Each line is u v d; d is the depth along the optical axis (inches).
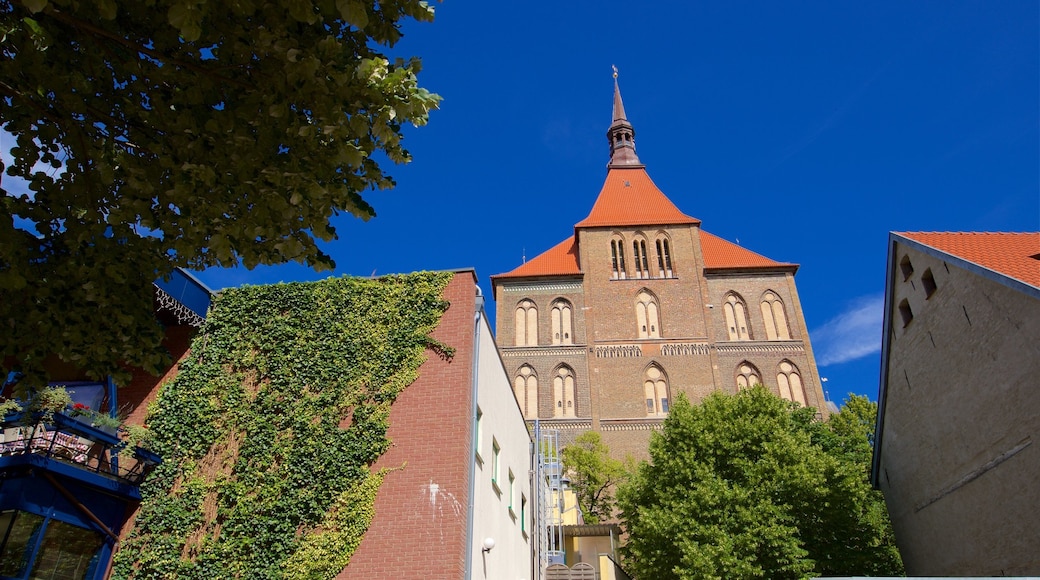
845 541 1032.2
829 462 1027.3
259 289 620.7
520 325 2007.9
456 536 483.5
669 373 1888.5
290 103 298.5
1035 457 652.1
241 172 307.3
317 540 494.3
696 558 936.3
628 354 1925.4
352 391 555.2
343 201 327.0
